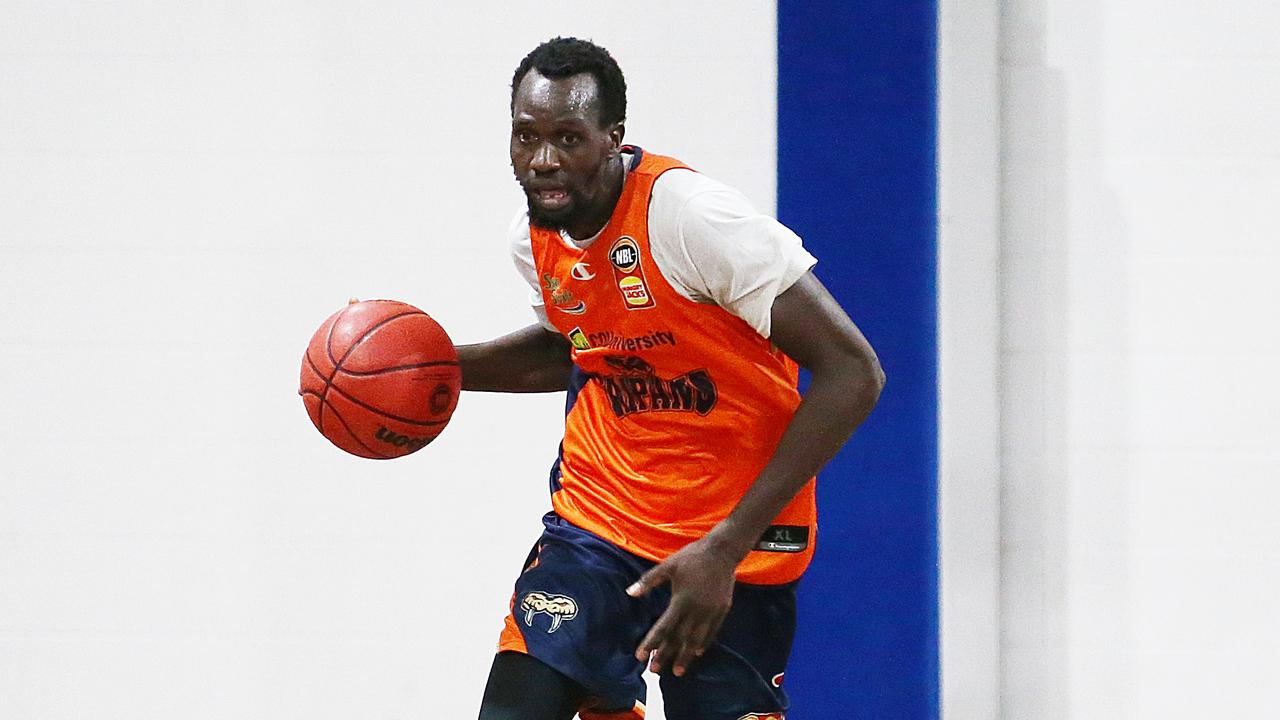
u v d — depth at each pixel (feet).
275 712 37.01
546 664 23.49
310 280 36.91
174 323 36.91
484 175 36.91
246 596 36.91
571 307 23.77
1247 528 36.58
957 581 36.24
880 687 36.45
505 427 37.04
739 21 36.47
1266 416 36.58
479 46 36.83
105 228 36.91
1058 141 36.42
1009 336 36.60
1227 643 36.73
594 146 21.90
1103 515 36.63
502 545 37.06
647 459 24.38
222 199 36.91
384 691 37.01
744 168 36.63
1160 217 36.50
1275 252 36.45
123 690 36.96
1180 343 36.50
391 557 37.04
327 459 36.96
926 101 35.91
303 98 36.81
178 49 36.88
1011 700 36.88
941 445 36.14
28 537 36.99
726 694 24.57
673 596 21.59
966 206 35.94
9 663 36.96
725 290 22.16
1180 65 36.40
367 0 36.81
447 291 36.94
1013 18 36.40
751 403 23.80
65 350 36.99
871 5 35.99
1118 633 36.76
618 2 36.63
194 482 36.94
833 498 36.35
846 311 36.14
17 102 36.94
